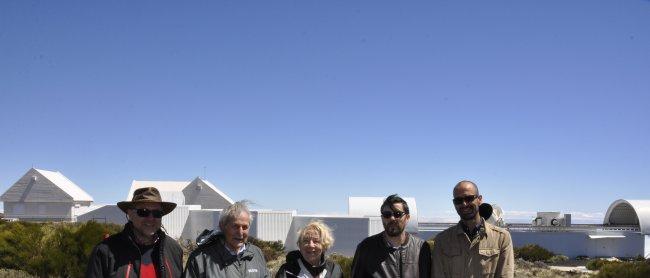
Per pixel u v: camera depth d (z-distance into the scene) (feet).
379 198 154.51
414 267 20.20
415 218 141.08
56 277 44.57
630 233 139.44
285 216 122.93
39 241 47.67
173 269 18.52
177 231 128.36
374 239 20.79
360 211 148.97
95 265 17.40
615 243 138.31
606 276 67.97
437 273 20.33
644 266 64.23
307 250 19.69
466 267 19.93
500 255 20.04
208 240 19.01
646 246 139.13
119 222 137.90
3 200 196.54
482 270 19.79
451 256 20.17
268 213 122.52
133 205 18.15
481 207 20.72
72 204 198.39
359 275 20.51
